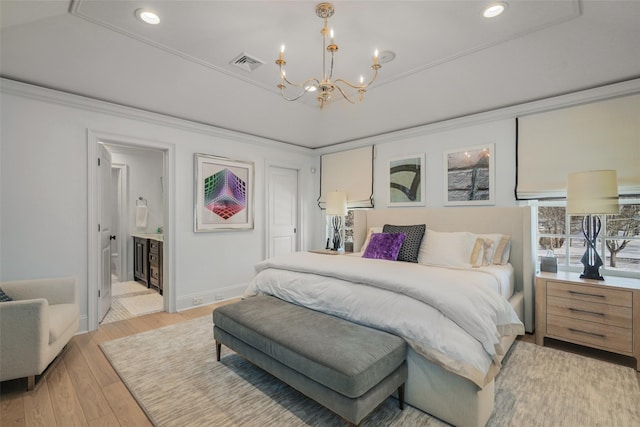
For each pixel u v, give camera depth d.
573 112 3.00
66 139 3.04
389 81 3.34
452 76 3.11
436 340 1.76
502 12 2.18
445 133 3.89
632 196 2.81
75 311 2.69
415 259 3.22
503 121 3.45
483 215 3.44
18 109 2.79
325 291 2.37
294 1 2.09
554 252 3.33
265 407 1.92
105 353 2.64
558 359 2.52
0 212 2.71
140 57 2.76
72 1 2.07
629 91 2.71
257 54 2.79
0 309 1.99
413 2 2.09
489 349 1.72
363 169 4.77
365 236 4.46
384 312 2.02
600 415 1.81
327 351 1.69
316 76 3.22
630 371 2.32
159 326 3.31
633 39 2.31
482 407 1.67
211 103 3.62
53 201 2.96
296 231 5.38
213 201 4.16
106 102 3.21
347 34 2.47
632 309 2.37
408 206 4.24
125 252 5.50
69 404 1.94
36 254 2.88
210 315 3.66
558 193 3.07
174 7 2.15
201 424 1.76
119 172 5.45
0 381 1.99
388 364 1.70
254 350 2.12
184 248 3.90
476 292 1.96
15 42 2.38
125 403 1.96
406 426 1.74
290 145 5.11
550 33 2.40
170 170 3.79
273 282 2.82
